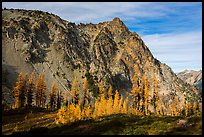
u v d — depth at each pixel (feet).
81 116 274.36
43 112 364.58
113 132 114.73
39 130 131.23
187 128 106.01
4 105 391.24
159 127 117.29
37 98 455.63
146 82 419.95
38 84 457.27
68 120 238.48
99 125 138.21
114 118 185.78
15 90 415.23
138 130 114.62
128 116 216.33
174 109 573.33
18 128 216.13
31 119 292.40
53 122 246.27
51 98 466.29
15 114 329.11
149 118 167.94
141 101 404.57
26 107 400.88
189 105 548.31
